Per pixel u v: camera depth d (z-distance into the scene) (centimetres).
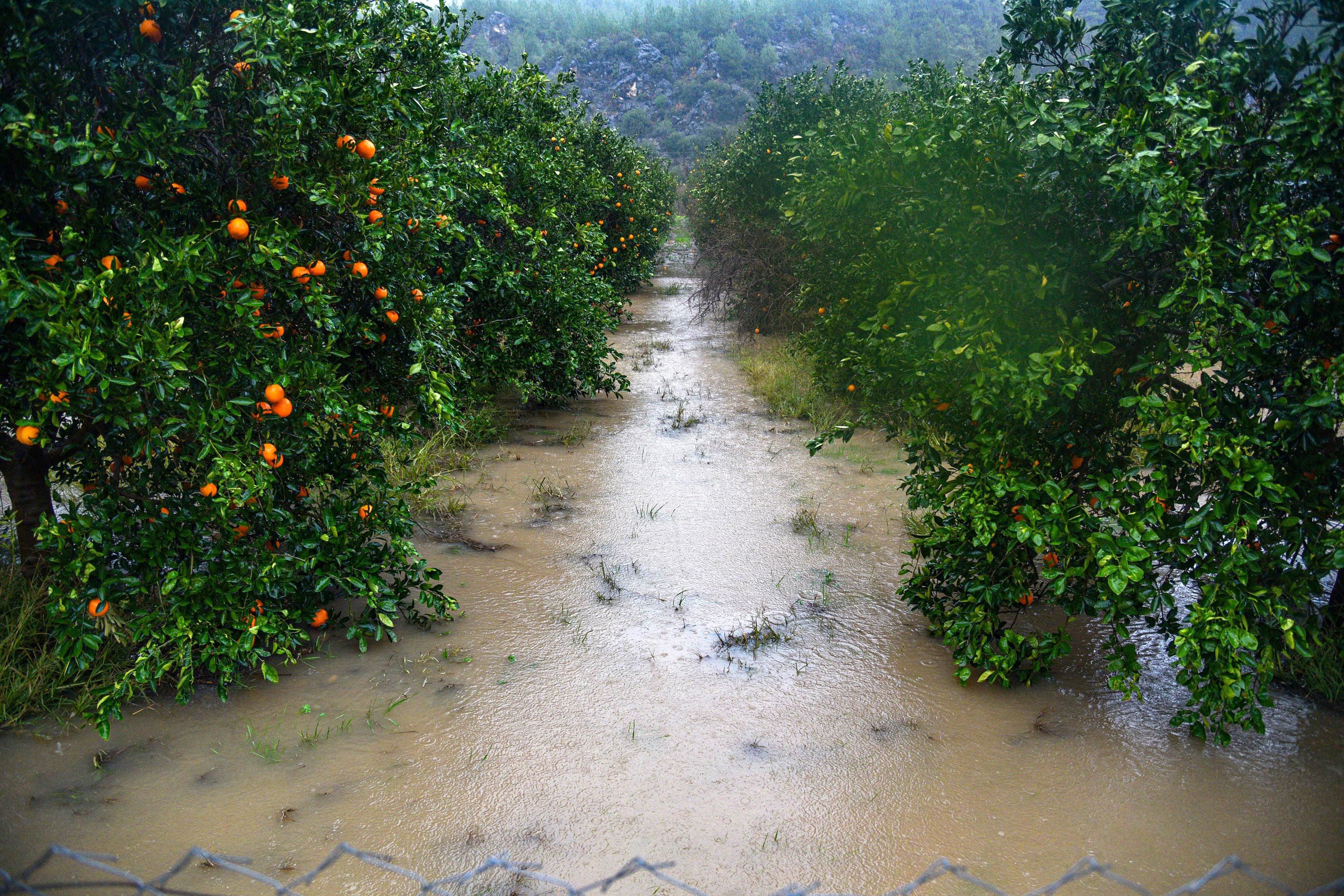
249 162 306
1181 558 298
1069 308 338
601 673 356
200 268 276
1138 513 296
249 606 319
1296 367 277
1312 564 280
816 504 571
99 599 297
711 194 1636
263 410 312
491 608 414
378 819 265
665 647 379
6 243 252
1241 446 272
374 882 238
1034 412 340
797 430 767
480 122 764
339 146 314
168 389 271
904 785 285
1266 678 284
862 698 340
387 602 358
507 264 697
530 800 276
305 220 337
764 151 1302
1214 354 273
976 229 326
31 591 366
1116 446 355
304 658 364
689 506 567
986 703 337
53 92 284
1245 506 272
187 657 304
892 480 621
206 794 275
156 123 288
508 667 360
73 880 233
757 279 1216
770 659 370
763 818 269
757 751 304
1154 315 296
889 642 387
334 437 371
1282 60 277
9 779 278
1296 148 255
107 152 272
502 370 723
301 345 335
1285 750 304
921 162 342
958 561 361
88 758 292
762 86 1331
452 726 317
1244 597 276
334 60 312
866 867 247
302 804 271
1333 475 281
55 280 277
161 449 284
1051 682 353
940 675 358
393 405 404
